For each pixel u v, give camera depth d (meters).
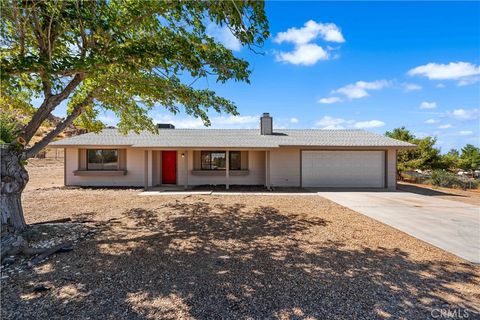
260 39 4.04
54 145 12.68
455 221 6.78
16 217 5.07
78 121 7.80
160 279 3.49
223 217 7.16
